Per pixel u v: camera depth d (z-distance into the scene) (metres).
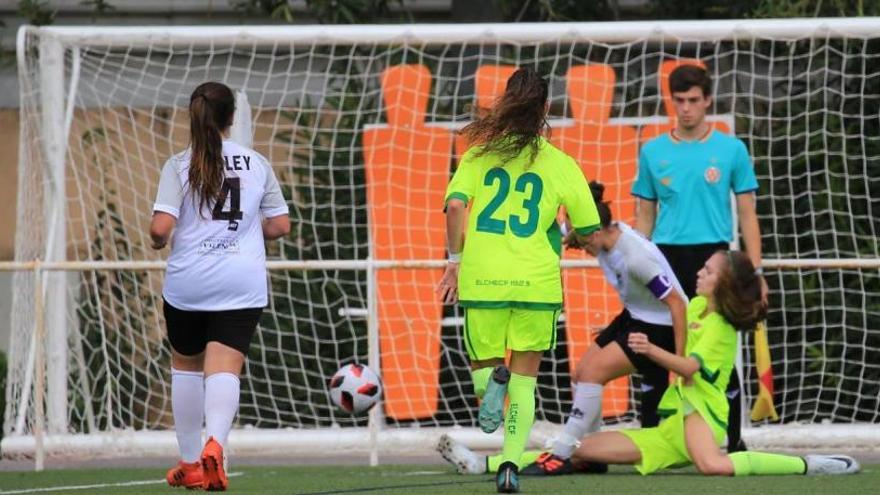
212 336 25.73
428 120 43.56
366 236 43.06
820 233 41.00
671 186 32.09
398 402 40.00
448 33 38.25
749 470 29.75
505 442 25.78
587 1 46.53
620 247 29.88
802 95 40.75
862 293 39.44
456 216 25.27
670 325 30.58
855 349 40.88
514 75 25.41
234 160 26.08
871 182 41.72
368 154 40.88
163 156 44.44
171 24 47.28
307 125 44.09
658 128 40.34
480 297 25.05
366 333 41.72
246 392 41.69
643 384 32.03
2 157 47.00
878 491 26.67
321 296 41.94
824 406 40.91
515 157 25.22
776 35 37.41
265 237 26.92
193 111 25.77
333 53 41.44
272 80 44.56
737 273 29.61
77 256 41.12
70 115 39.56
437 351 40.12
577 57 41.75
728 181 32.09
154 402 41.56
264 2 46.06
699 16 46.47
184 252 25.62
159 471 34.00
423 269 36.91
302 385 41.75
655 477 29.69
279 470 34.00
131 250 43.22
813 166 42.03
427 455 38.19
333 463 36.41
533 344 25.27
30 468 35.34
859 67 42.41
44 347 36.75
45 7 46.69
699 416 29.94
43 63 38.97
